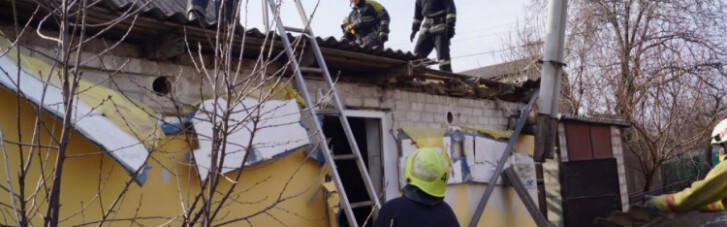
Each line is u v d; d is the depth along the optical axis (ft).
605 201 28.84
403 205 9.25
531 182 25.25
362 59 15.78
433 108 21.29
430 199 9.38
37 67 10.18
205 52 13.91
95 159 11.21
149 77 12.85
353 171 20.39
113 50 12.32
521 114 23.61
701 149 52.80
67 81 6.61
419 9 26.22
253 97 13.61
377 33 23.98
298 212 14.74
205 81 13.74
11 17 10.85
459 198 21.17
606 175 29.04
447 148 20.76
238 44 13.12
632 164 49.73
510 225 23.68
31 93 9.23
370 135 19.43
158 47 12.32
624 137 42.65
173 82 13.26
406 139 19.22
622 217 10.12
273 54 14.39
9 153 9.94
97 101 10.59
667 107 43.27
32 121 10.32
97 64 11.91
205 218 7.16
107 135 9.93
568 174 29.81
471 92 23.11
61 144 6.46
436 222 9.21
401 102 19.81
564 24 21.88
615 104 44.93
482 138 22.77
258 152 13.26
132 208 11.67
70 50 6.58
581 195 29.32
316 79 16.55
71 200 10.73
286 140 13.98
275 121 13.85
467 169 21.49
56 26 11.60
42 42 11.49
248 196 13.57
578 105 48.16
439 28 24.94
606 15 49.08
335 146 20.85
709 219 36.88
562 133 31.50
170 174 12.23
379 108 18.89
